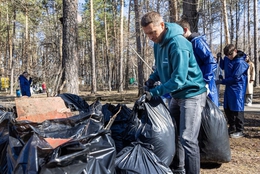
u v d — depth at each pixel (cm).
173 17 975
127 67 2734
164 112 296
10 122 251
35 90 1398
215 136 329
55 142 220
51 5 2788
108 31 3294
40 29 2278
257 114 789
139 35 1382
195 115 274
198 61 332
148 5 1119
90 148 219
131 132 293
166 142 282
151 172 240
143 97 285
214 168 350
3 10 2100
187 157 277
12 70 2503
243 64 491
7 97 1931
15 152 233
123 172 238
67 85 697
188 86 270
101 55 4438
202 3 1812
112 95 1861
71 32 706
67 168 196
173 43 255
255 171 337
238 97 499
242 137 509
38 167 195
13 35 2686
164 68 274
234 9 2961
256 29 2225
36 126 247
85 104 357
